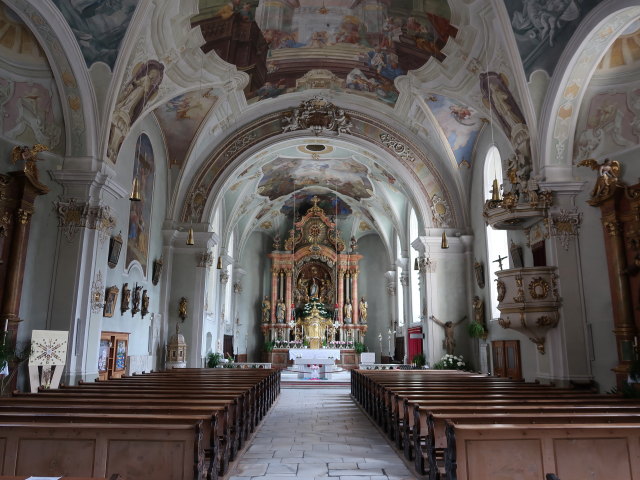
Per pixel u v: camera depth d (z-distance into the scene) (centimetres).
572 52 1056
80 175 1170
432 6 1289
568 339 1130
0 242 1036
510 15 1116
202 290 1839
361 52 1587
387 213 2728
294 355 2461
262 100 1808
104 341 1298
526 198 1234
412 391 892
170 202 1841
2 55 1078
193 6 1231
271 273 3150
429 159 1897
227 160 1905
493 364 1641
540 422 533
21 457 474
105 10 1064
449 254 1878
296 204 3145
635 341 992
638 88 1070
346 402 1508
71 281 1144
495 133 1603
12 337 1037
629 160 1077
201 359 1819
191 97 1602
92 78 1155
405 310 2562
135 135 1480
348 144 1947
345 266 3147
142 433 480
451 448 473
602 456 480
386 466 717
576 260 1158
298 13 1409
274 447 845
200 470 486
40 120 1157
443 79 1506
